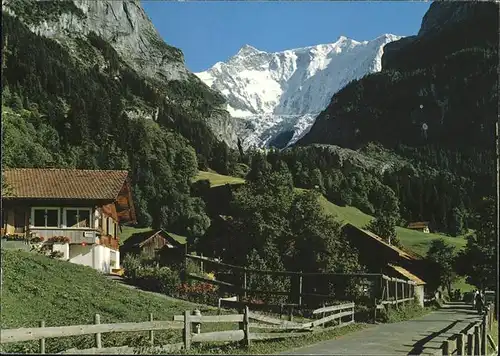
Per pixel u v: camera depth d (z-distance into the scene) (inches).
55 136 4426.7
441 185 4987.7
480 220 2347.4
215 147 6894.7
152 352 504.1
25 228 1545.3
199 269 1419.8
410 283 1569.9
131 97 7677.2
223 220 1840.6
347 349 657.6
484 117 7327.8
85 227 1573.6
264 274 1374.3
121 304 919.7
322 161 5890.8
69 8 7706.7
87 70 7185.0
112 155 4645.7
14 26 5782.5
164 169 4552.2
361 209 4360.2
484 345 688.4
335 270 1665.8
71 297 887.1
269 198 1782.7
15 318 701.9
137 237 2662.4
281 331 745.0
